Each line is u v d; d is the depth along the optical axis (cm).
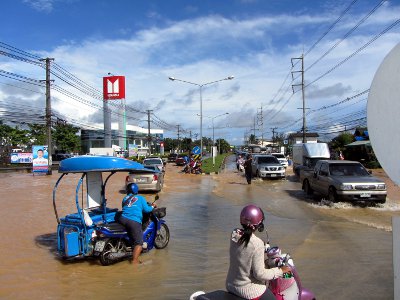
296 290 405
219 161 5975
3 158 4588
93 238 703
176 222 1120
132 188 741
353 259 724
